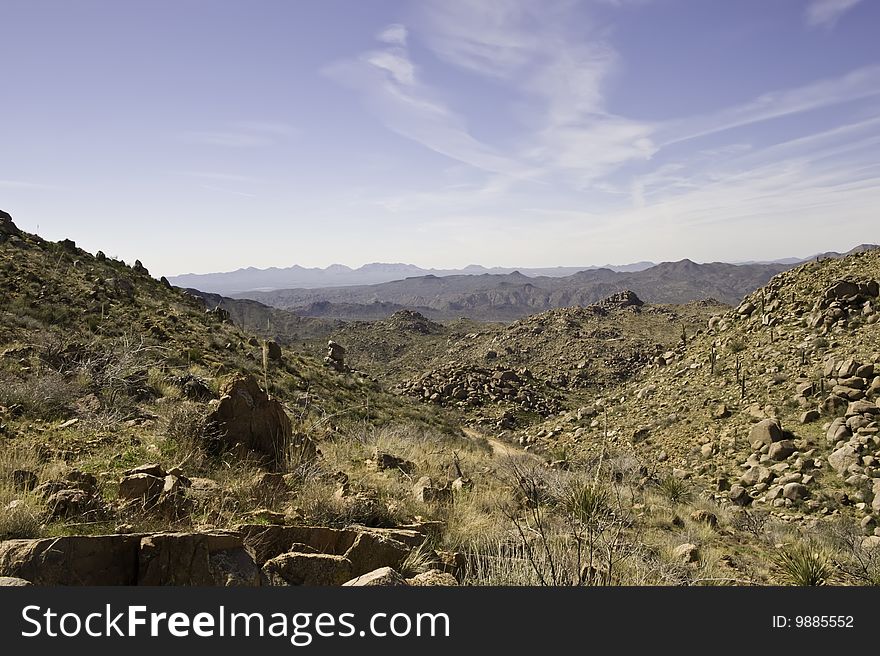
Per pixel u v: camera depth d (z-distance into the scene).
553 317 86.69
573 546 5.52
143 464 6.37
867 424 18.83
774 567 8.20
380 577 3.69
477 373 54.19
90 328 18.02
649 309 91.44
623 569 5.39
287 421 8.78
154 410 9.77
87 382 10.63
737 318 36.50
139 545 3.55
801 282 33.88
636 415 30.84
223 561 3.69
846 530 13.45
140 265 35.34
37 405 8.55
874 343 23.59
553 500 8.10
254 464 7.48
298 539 4.65
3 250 25.12
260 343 28.11
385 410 27.64
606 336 74.19
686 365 34.75
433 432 23.39
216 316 32.12
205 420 7.82
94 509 4.49
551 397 51.00
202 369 16.34
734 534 11.09
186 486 5.52
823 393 22.20
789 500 16.97
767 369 27.02
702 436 24.05
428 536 5.85
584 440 30.44
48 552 3.31
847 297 28.48
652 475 17.08
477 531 6.39
